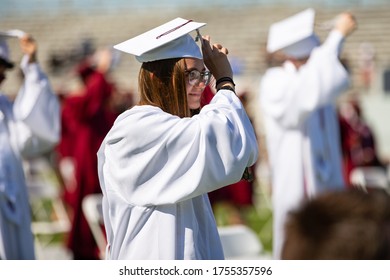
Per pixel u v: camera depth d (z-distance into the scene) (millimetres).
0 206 10258
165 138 5746
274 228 13031
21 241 10484
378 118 34469
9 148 10484
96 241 15219
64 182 18672
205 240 5984
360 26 49500
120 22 57875
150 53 5969
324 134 13156
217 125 5684
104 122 16000
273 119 13070
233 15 55062
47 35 57156
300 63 13094
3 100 10773
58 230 16938
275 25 13344
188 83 6027
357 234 3299
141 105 6035
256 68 48125
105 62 16234
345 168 17953
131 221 5906
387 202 3346
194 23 6141
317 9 53375
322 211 3379
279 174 13070
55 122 11312
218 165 5680
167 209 5828
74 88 47875
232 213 18203
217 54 6105
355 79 44000
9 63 10703
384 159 27500
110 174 5977
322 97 12570
